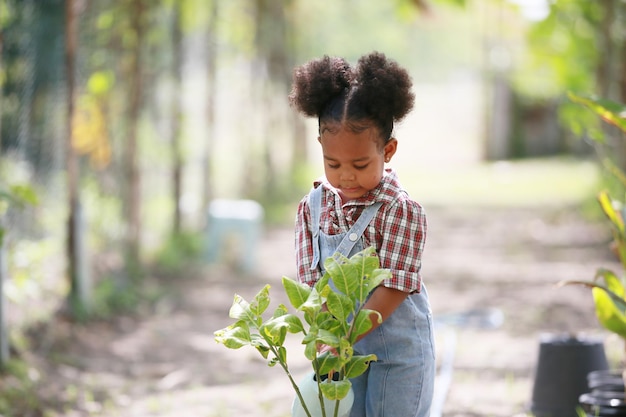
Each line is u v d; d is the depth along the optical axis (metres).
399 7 11.20
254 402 6.38
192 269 12.35
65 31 8.84
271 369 7.47
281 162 22.44
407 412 3.61
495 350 7.81
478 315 9.29
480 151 32.47
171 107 13.09
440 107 41.38
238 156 20.80
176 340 8.65
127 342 8.46
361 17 27.61
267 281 11.94
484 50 22.47
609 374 5.39
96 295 9.46
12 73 9.04
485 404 6.07
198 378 7.20
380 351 3.62
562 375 5.57
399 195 3.51
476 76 37.16
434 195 22.56
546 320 9.03
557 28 11.88
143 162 13.38
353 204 3.52
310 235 3.66
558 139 31.73
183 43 13.57
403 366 3.60
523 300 10.17
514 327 8.77
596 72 12.81
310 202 3.66
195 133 17.22
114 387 6.91
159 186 15.75
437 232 16.48
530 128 31.88
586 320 8.96
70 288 8.88
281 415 5.99
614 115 4.87
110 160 10.93
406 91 3.40
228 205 13.09
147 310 9.93
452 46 37.75
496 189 23.31
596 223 15.88
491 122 31.73
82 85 10.28
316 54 24.89
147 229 13.51
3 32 8.88
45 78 9.58
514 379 6.79
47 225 9.49
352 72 3.40
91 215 10.74
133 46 11.28
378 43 28.45
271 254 14.28
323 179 3.70
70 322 8.62
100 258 10.60
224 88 20.23
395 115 3.41
